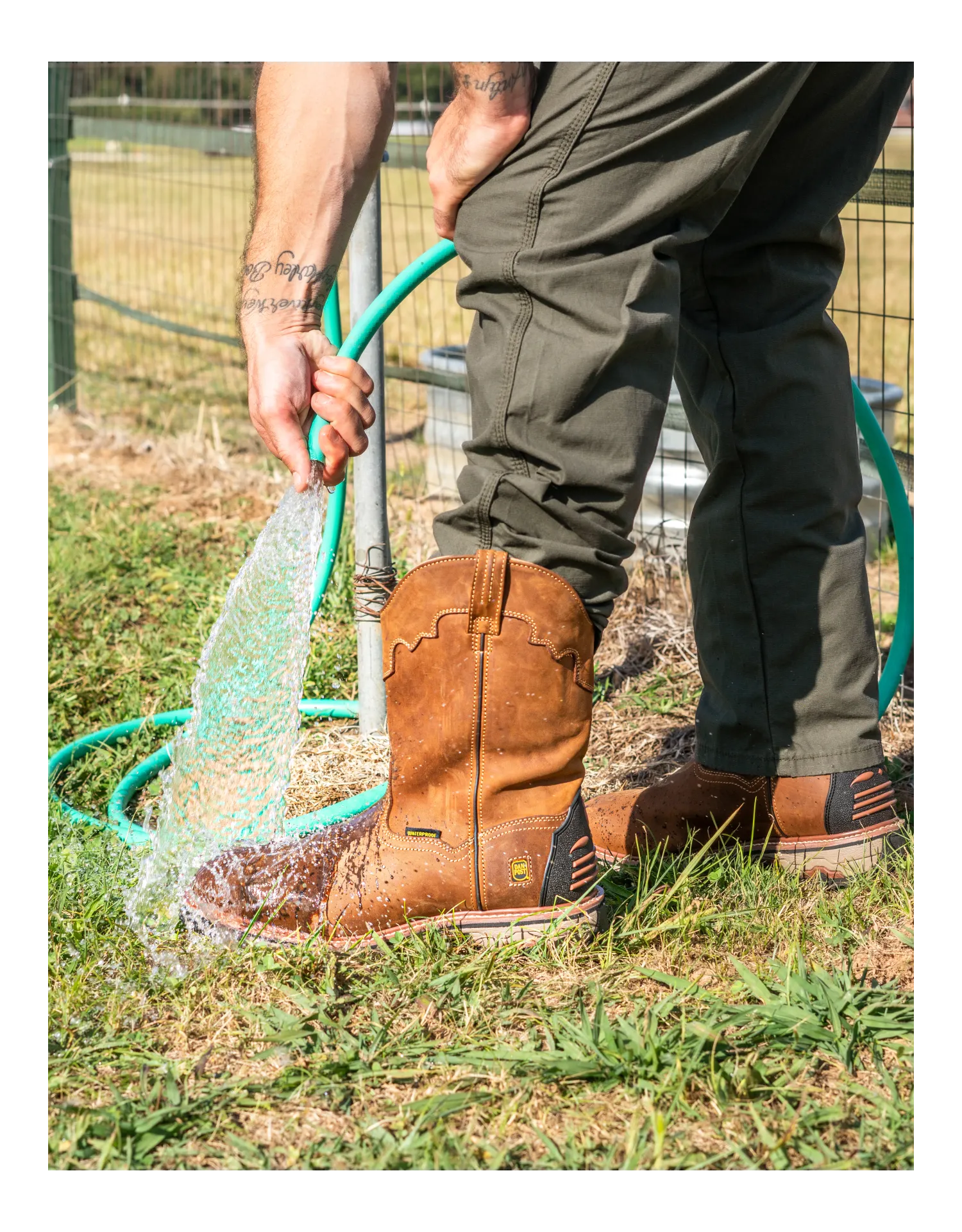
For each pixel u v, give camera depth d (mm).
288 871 1684
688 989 1555
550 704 1566
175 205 10648
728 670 1889
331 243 1568
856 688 1860
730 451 1824
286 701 1781
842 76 1644
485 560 1520
